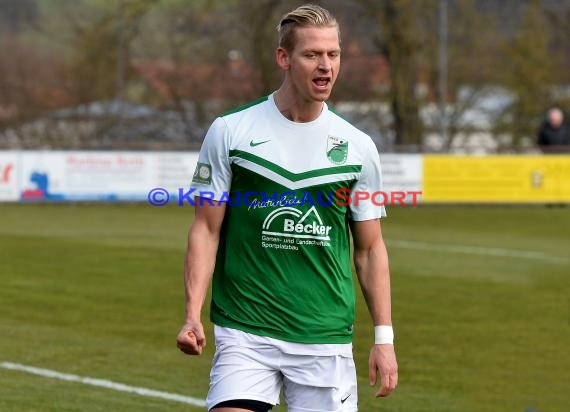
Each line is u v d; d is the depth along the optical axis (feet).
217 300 43.04
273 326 42.22
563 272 140.36
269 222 42.19
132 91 306.96
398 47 297.74
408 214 216.33
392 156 228.84
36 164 219.20
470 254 157.99
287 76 42.19
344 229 42.98
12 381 76.95
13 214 205.26
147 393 74.28
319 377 42.45
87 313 105.70
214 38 309.22
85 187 221.25
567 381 80.79
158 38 310.86
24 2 342.64
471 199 230.89
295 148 42.14
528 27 322.55
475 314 108.88
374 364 42.86
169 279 128.36
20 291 118.21
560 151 237.45
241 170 42.19
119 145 227.20
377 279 43.29
